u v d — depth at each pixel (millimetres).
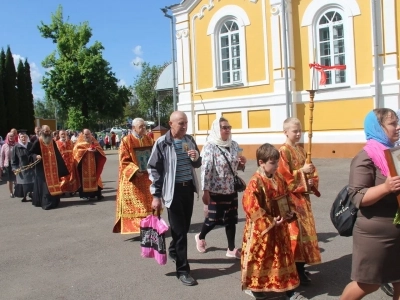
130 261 6113
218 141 5758
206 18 19703
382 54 15203
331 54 16641
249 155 18531
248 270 4324
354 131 16047
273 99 17641
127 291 5004
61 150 12297
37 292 5113
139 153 7301
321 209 8594
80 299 4848
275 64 17531
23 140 11859
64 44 38875
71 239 7457
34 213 10070
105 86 39312
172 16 22125
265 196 4332
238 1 18609
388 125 3316
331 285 4836
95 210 10062
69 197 12258
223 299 4660
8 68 38125
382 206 3266
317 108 16891
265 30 17859
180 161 5219
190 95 20469
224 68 19594
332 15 16531
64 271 5816
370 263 3312
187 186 5195
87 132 11562
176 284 5148
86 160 11375
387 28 15039
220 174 5773
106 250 6703
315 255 4727
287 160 4855
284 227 4383
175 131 5230
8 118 38000
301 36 17156
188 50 20344
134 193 7266
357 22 15828
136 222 7227
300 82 17297
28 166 10898
